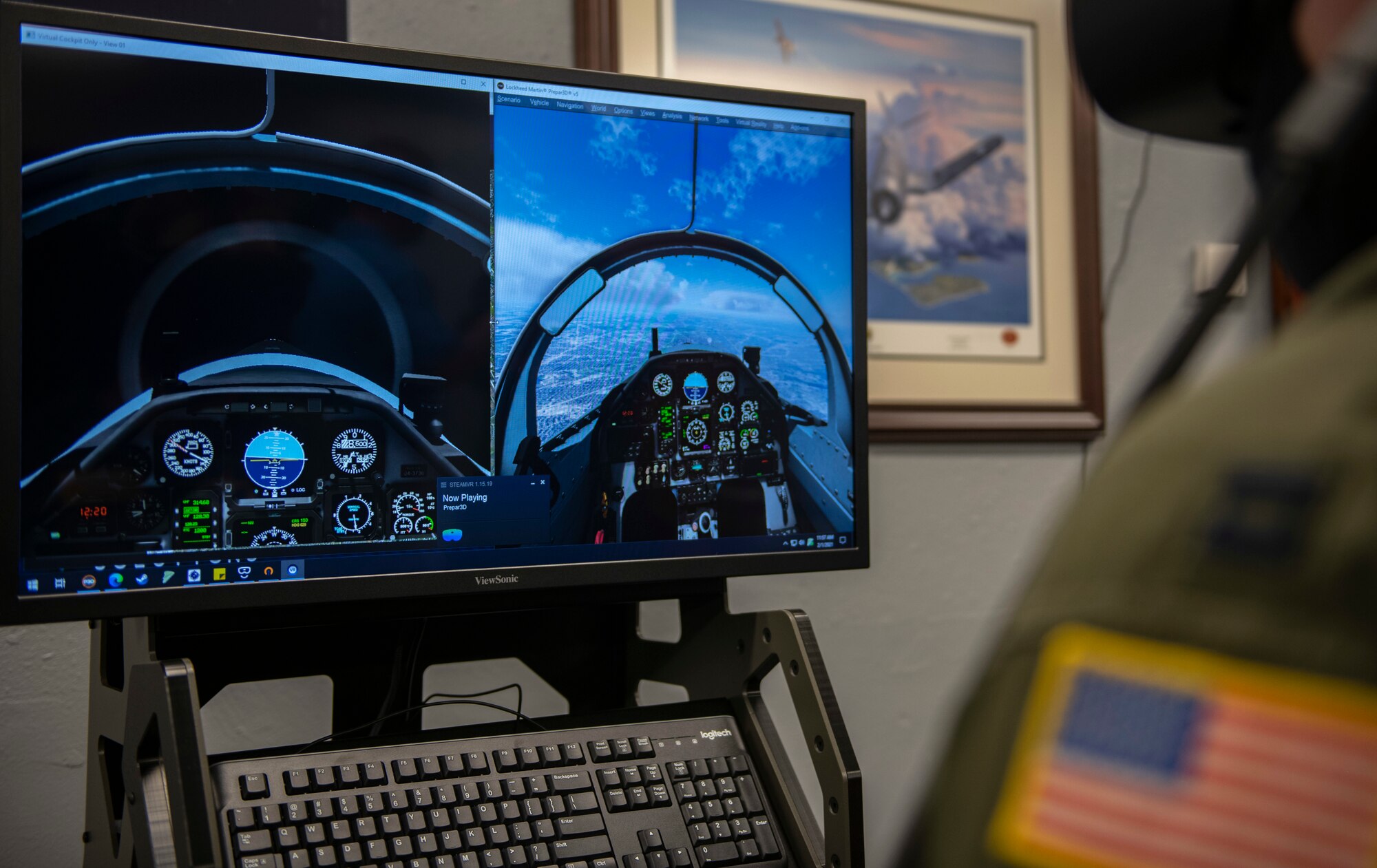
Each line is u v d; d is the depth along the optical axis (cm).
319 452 77
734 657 88
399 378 80
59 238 70
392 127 80
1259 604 19
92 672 80
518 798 72
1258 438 21
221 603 73
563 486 84
